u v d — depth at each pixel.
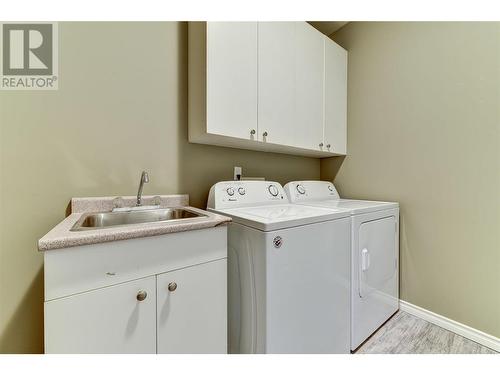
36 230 1.20
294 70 1.71
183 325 0.98
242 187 1.60
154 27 1.49
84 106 1.30
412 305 1.78
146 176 1.34
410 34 1.78
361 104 2.12
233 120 1.38
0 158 1.13
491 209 1.42
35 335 1.19
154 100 1.50
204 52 1.31
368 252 1.50
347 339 1.35
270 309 1.02
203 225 1.00
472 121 1.49
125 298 0.85
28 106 1.19
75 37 1.27
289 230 1.08
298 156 2.28
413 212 1.78
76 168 1.28
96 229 0.85
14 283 1.16
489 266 1.43
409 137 1.80
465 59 1.51
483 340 1.44
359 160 2.14
